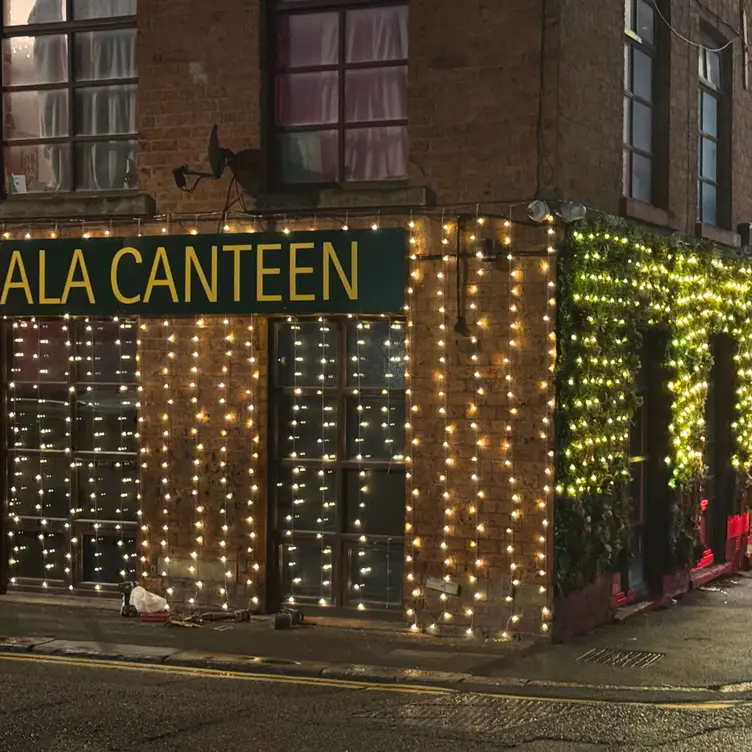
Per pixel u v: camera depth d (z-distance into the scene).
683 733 7.51
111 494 11.75
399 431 10.78
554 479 10.01
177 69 11.09
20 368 12.03
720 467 14.30
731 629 10.91
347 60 10.91
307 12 10.99
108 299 11.27
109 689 8.57
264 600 11.01
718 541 14.29
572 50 10.18
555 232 9.94
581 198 10.40
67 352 11.85
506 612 10.16
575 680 8.90
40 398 11.98
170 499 11.22
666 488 12.46
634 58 12.01
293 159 11.07
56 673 9.09
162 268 11.07
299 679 8.98
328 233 10.54
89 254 11.32
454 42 10.20
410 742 7.27
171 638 10.17
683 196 12.79
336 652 9.70
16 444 12.05
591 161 10.56
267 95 10.95
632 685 8.77
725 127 14.25
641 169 12.20
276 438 11.12
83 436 11.84
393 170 10.78
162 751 7.06
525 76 9.98
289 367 11.09
